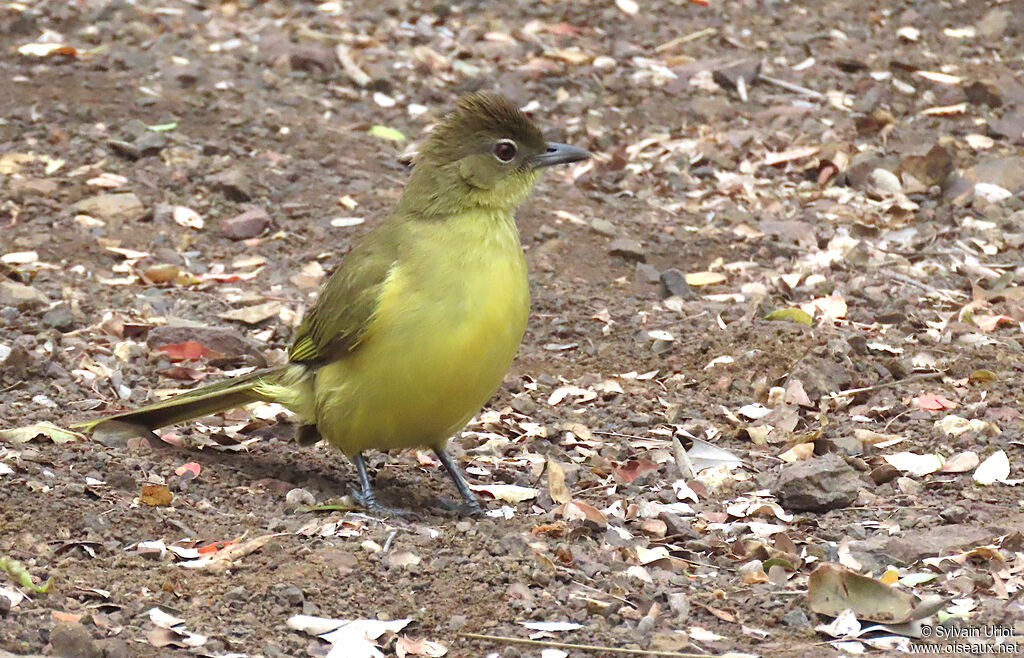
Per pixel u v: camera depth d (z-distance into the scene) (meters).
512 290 10.30
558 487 10.98
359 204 18.02
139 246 16.58
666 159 19.89
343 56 22.42
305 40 23.20
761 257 17.06
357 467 10.97
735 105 21.81
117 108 19.97
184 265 16.25
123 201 17.38
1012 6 25.53
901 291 15.80
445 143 10.38
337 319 10.36
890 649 8.41
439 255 10.16
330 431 10.80
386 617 8.73
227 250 16.77
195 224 17.20
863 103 21.78
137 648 8.22
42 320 14.26
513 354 10.51
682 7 25.62
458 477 10.96
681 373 13.91
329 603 8.89
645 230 17.84
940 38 24.61
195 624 8.52
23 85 20.59
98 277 15.70
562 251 17.16
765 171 19.56
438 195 10.34
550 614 8.80
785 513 10.83
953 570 9.56
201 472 11.19
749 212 18.31
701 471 11.54
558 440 12.39
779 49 23.94
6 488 10.19
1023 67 23.41
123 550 9.56
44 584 8.84
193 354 13.83
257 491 10.94
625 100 21.95
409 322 10.08
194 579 9.15
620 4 25.50
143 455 11.34
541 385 13.68
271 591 8.94
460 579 9.23
